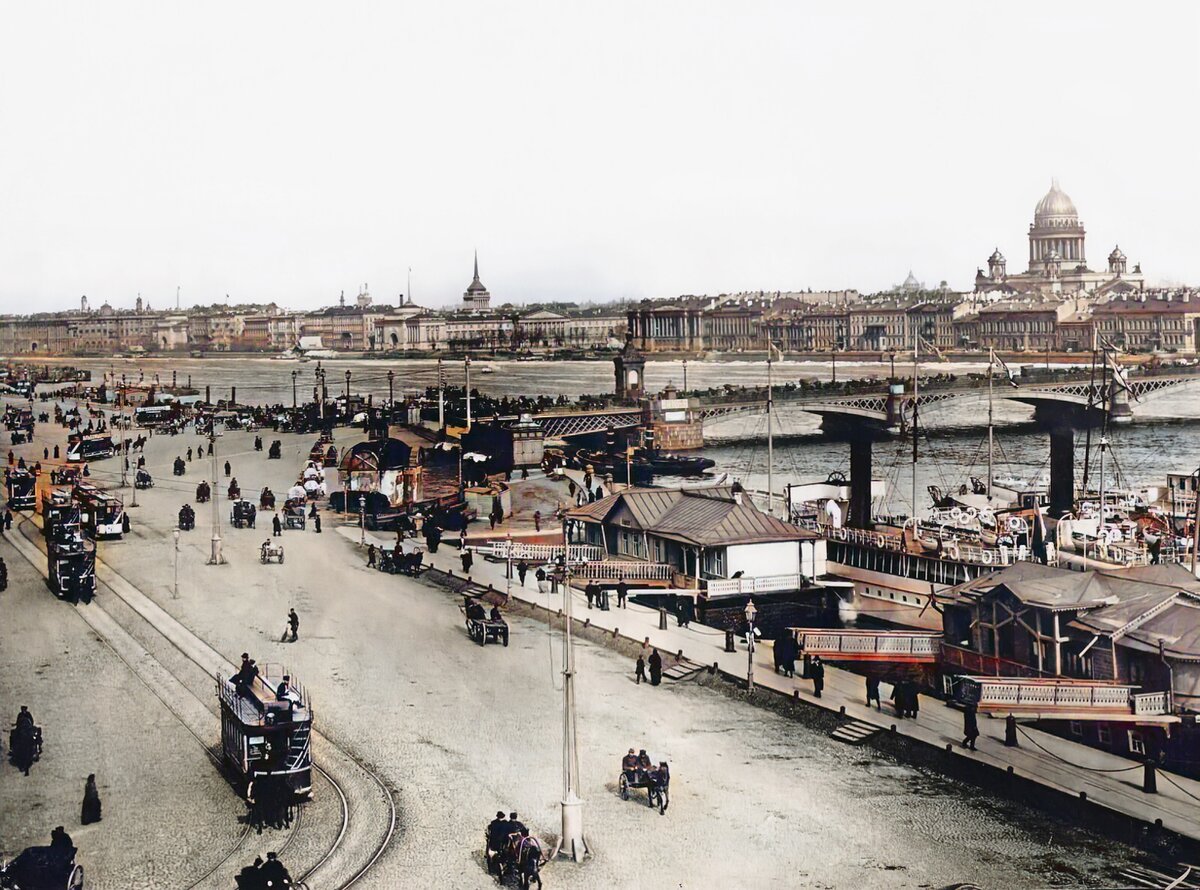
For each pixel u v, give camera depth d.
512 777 63.56
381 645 86.75
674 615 97.19
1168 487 138.50
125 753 66.81
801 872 53.38
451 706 74.25
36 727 66.25
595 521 114.56
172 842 56.22
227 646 86.19
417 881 52.31
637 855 54.94
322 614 94.88
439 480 152.25
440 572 109.38
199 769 64.62
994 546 109.06
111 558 114.56
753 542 103.44
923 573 104.19
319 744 68.06
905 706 71.94
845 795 61.66
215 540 112.69
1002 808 60.34
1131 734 70.38
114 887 52.06
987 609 83.56
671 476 187.50
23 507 141.50
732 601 101.44
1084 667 77.56
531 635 89.94
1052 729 71.81
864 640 86.25
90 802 58.47
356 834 56.84
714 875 53.12
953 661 85.69
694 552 105.00
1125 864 54.50
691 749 67.81
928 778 64.12
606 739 69.12
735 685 78.44
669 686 78.50
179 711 73.12
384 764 65.31
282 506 141.88
